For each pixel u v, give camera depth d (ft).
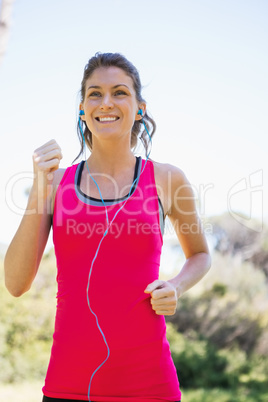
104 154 6.21
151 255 5.75
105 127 6.07
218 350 35.24
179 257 33.27
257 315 35.91
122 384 5.30
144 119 7.45
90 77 6.26
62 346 5.44
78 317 5.45
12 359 30.89
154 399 5.35
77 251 5.64
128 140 6.28
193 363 33.86
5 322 31.50
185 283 6.23
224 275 37.11
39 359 31.07
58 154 5.66
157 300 5.47
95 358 5.32
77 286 5.53
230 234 38.93
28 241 5.64
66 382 5.34
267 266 38.63
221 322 35.78
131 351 5.37
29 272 5.78
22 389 29.14
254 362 34.63
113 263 5.56
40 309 31.96
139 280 5.57
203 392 31.94
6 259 5.82
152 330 5.54
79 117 6.86
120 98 6.18
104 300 5.44
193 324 36.06
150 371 5.41
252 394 32.09
